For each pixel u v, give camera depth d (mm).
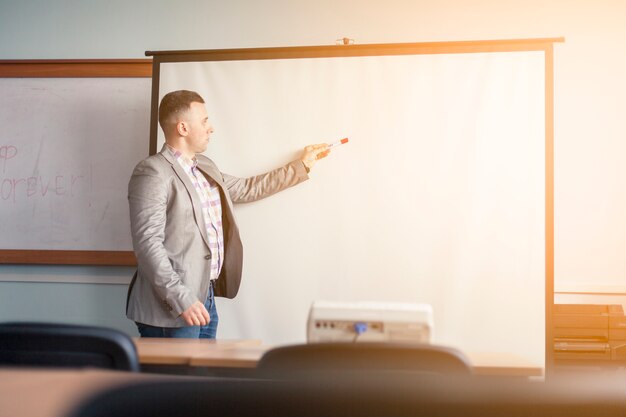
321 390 873
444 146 3432
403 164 3449
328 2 3930
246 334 3480
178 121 3191
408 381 874
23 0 4168
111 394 880
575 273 3715
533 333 3318
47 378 914
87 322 3963
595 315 3311
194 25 4023
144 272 2889
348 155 3486
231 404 868
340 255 3453
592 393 845
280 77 3562
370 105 3492
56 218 3984
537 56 3402
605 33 3775
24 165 4027
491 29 3826
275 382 877
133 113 3988
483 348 3348
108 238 3947
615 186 3732
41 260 3969
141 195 2959
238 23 3988
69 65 4035
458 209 3400
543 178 3363
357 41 3893
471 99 3430
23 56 4137
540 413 851
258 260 3502
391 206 3441
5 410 890
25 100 4055
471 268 3373
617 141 3744
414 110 3461
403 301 3398
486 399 858
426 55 3471
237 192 3465
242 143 3559
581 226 3730
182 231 3027
